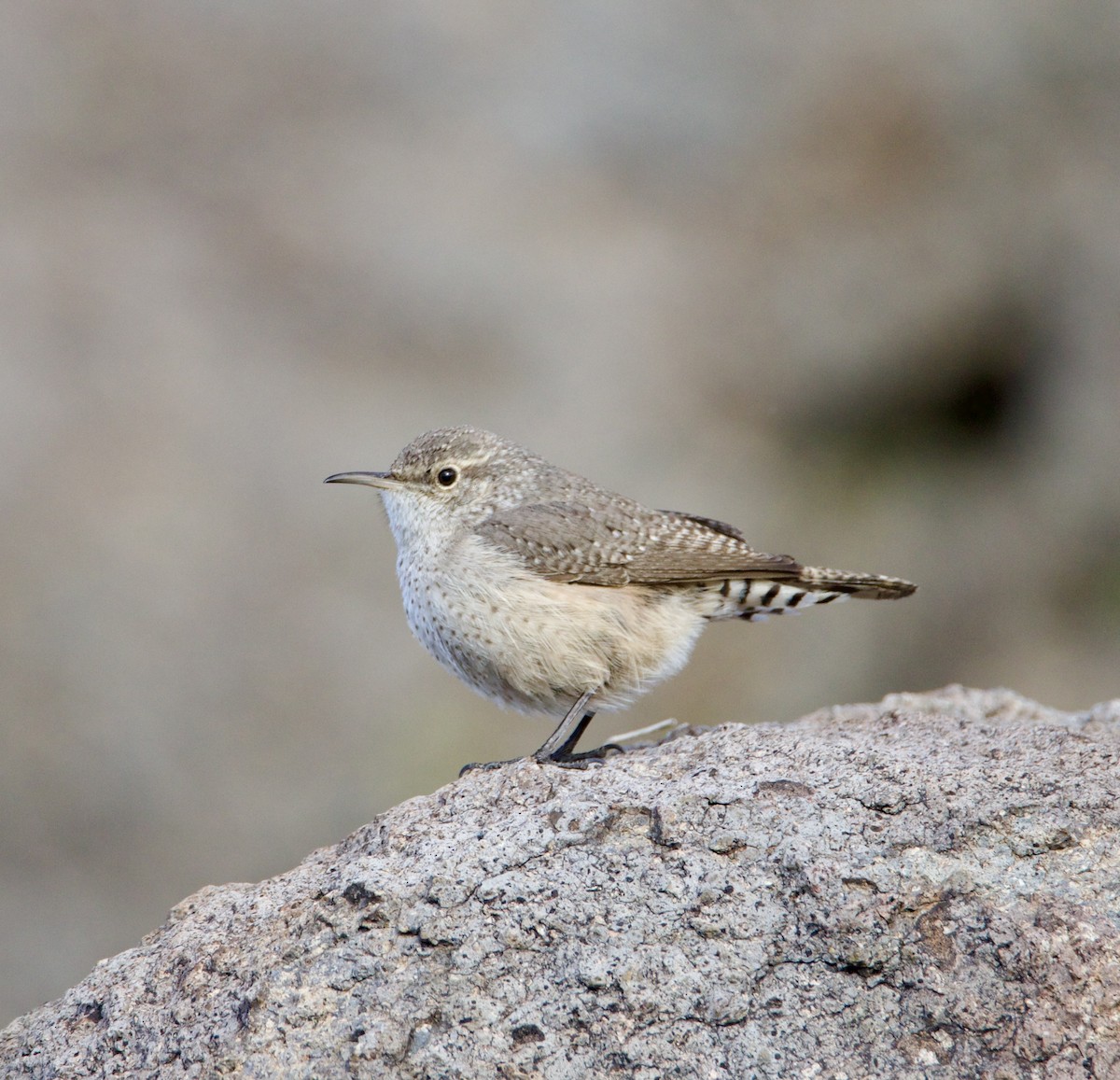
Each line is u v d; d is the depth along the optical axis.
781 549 18.78
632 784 5.19
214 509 16.44
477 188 21.61
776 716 16.98
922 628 18.73
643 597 6.93
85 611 15.20
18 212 19.55
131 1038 4.66
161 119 21.59
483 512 7.16
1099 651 18.55
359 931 4.66
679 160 22.92
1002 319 20.73
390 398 18.47
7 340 17.66
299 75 22.69
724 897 4.66
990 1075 4.27
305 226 20.48
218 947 4.81
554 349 19.88
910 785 4.98
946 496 19.91
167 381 17.70
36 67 21.77
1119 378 19.77
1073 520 19.36
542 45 23.80
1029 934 4.48
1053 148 21.45
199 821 14.25
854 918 4.56
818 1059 4.36
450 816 5.17
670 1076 4.35
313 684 15.23
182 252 19.66
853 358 20.80
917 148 22.12
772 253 21.77
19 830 13.88
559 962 4.54
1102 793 4.92
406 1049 4.41
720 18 24.16
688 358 20.55
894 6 23.45
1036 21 22.17
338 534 16.55
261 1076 4.39
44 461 16.47
